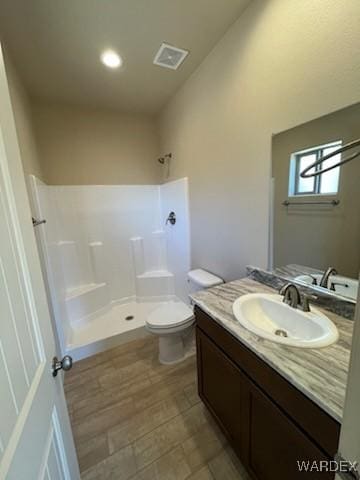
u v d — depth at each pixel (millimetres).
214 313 1111
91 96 2182
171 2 1189
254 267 1488
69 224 2504
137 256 2893
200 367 1347
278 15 1090
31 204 1553
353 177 913
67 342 2064
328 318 983
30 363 579
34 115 2227
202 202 1976
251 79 1304
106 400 1555
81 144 2479
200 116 1829
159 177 2910
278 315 1148
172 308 2000
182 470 1122
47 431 630
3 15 1200
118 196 2740
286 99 1126
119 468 1141
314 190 1065
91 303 2527
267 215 1345
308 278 1148
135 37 1429
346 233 965
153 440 1270
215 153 1718
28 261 630
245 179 1468
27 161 1625
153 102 2357
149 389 1635
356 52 841
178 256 2600
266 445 888
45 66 1676
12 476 415
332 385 664
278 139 1202
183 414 1424
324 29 923
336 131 944
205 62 1661
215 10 1253
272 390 815
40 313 679
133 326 2361
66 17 1246
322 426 640
